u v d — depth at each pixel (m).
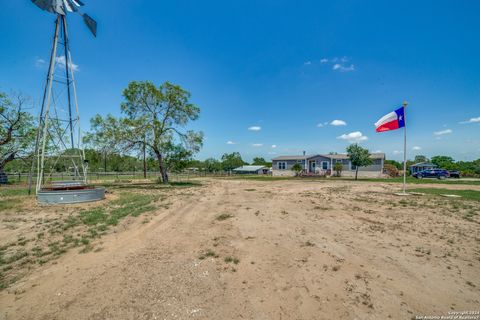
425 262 4.27
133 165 44.81
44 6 11.19
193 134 21.50
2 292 3.39
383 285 3.49
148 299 3.17
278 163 46.66
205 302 3.10
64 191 10.30
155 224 7.04
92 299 3.19
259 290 3.38
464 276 3.77
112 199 11.56
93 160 19.44
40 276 3.85
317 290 3.37
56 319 2.79
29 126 21.20
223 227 6.70
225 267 4.11
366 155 31.56
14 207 9.29
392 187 18.19
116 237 5.81
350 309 2.94
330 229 6.40
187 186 20.28
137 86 19.89
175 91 20.62
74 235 5.92
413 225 6.73
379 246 5.08
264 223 7.09
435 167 44.00
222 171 63.56
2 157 20.98
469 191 14.72
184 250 4.93
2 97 19.72
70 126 14.01
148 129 18.66
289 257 4.52
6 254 4.72
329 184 22.33
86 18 12.98
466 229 6.30
